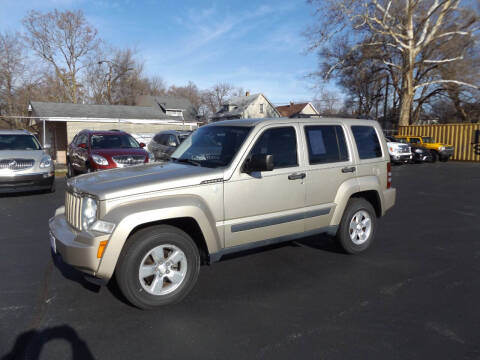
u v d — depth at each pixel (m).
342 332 3.15
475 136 23.92
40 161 9.66
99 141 11.50
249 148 4.07
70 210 3.77
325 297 3.85
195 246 3.71
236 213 3.96
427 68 34.50
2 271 4.53
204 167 4.06
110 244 3.22
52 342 2.98
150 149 15.45
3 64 43.94
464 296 3.87
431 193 10.84
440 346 2.94
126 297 3.42
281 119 4.49
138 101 52.91
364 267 4.74
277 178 4.24
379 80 37.28
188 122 27.70
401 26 27.33
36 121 25.75
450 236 6.26
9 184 9.11
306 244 5.71
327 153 4.79
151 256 3.55
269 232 4.24
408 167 20.12
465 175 15.74
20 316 3.41
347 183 4.91
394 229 6.72
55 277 4.35
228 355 2.81
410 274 4.50
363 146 5.23
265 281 4.28
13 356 2.79
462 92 34.81
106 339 3.04
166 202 3.49
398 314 3.47
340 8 24.28
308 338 3.05
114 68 52.62
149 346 2.94
